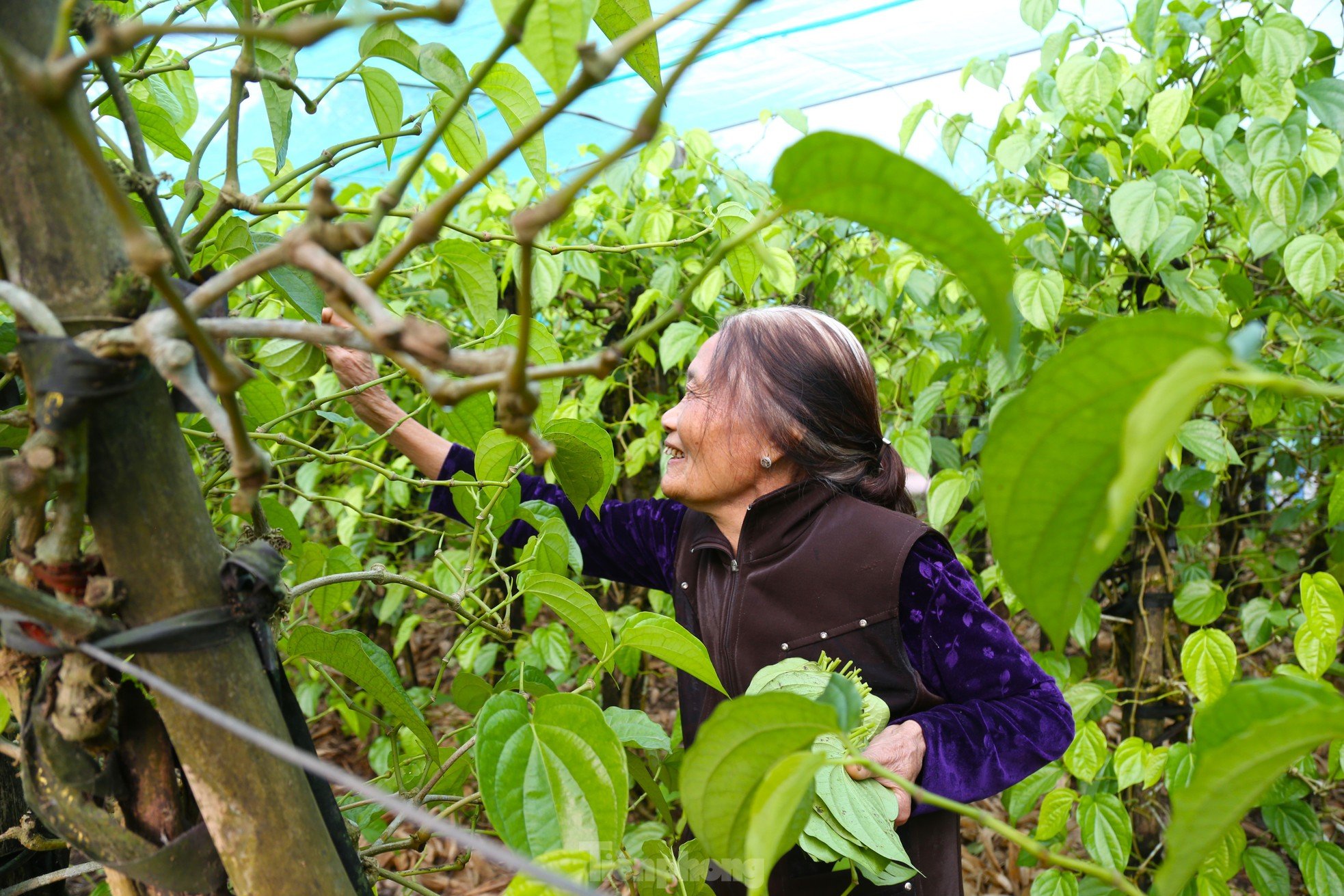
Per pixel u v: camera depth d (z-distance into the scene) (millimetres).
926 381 2252
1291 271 1585
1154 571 2092
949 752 1123
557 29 542
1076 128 1881
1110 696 1982
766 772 551
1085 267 1943
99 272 496
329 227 429
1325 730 405
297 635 862
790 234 2307
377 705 2709
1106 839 1653
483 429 1207
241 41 862
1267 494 2547
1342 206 1702
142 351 458
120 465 517
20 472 474
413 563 2977
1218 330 381
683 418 1271
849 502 1239
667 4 2084
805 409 1223
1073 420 425
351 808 1139
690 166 2268
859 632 1195
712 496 1285
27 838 821
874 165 410
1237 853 1646
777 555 1232
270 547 565
